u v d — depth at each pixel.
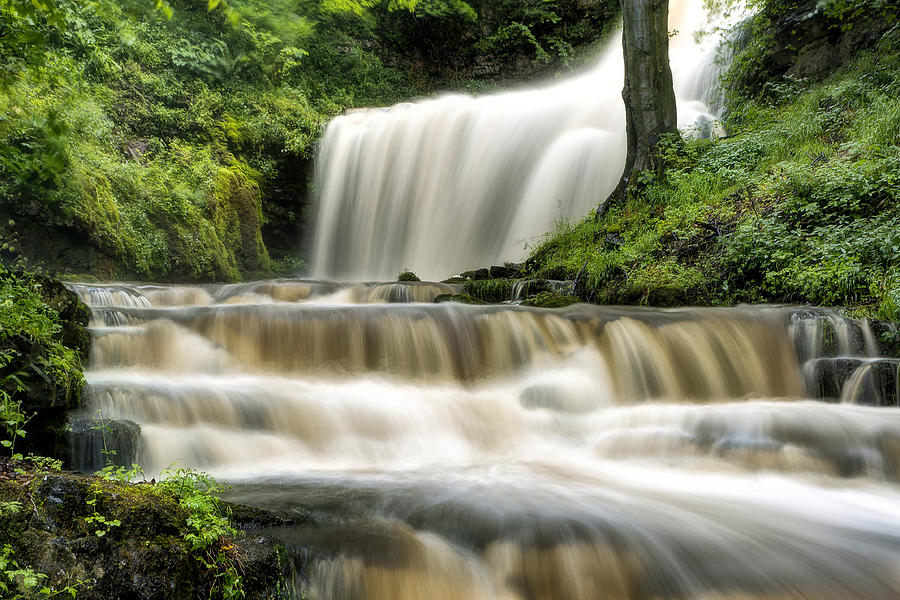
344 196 20.86
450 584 4.06
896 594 4.07
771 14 17.20
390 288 12.36
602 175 16.88
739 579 4.15
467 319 8.80
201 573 3.37
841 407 7.49
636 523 4.64
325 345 8.30
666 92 15.07
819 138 13.45
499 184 18.67
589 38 28.16
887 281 9.42
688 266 11.99
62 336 6.74
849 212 11.05
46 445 4.84
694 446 6.66
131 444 5.34
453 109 20.25
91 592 3.05
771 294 10.79
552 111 18.83
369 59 26.30
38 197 12.70
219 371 7.96
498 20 28.59
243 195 18.67
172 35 18.77
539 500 5.03
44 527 3.10
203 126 18.42
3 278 5.86
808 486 5.99
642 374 8.65
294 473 5.80
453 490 5.24
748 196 12.53
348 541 4.08
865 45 15.41
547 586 4.17
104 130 15.09
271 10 20.50
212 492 4.90
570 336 9.04
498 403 7.54
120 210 14.85
